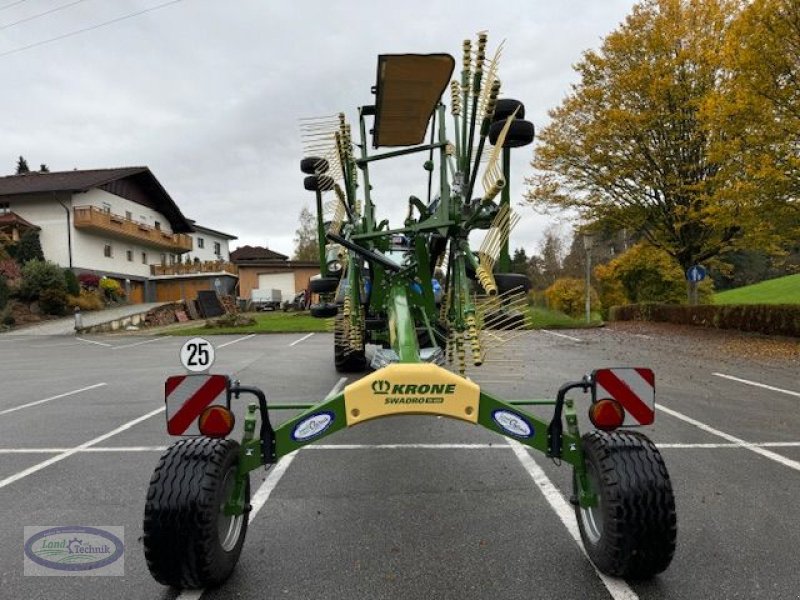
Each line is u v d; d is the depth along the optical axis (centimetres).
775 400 683
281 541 312
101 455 492
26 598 260
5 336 2277
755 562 281
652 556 244
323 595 256
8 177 3978
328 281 683
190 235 5181
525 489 387
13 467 461
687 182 1667
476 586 262
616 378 267
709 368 944
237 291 4434
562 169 1808
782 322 1365
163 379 953
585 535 278
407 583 265
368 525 331
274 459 271
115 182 3844
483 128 386
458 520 336
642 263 2292
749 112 1199
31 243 3262
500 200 400
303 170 569
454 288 420
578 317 2670
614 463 251
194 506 238
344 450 483
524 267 5072
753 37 1155
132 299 4050
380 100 486
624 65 1698
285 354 1270
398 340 371
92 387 888
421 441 509
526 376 862
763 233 1324
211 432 254
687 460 448
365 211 468
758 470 423
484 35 393
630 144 1697
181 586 247
